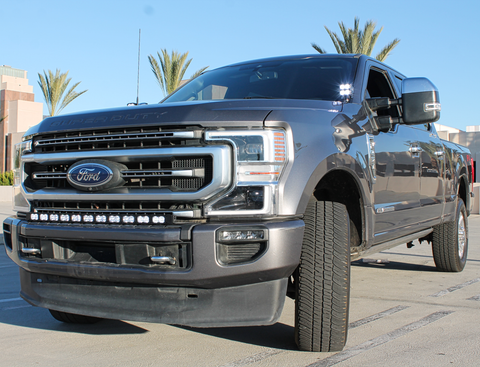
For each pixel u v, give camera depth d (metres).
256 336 3.47
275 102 3.06
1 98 43.38
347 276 2.97
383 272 6.20
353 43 23.56
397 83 5.09
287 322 3.85
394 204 4.12
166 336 3.51
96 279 2.91
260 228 2.65
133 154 2.84
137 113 2.95
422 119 3.54
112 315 2.90
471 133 28.78
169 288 2.79
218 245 2.65
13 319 4.06
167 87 25.41
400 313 4.12
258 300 2.73
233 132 2.73
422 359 2.98
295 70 4.24
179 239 2.67
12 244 3.28
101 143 2.98
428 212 5.02
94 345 3.33
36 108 42.62
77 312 3.02
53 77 31.75
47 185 3.20
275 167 2.73
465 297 4.74
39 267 3.09
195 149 2.73
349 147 3.27
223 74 4.57
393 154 4.09
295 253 2.74
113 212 2.89
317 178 2.90
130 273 2.77
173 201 2.75
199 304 2.75
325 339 3.00
